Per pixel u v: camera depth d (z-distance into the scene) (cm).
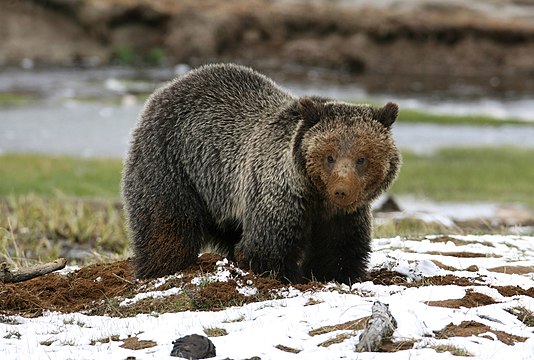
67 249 1973
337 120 1158
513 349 889
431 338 918
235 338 934
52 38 8819
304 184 1169
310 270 1270
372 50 9212
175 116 1298
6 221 2059
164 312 1086
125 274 1317
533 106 7350
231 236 1345
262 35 9269
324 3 9931
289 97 1295
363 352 876
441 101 7419
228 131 1274
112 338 977
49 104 6350
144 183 1288
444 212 2753
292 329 957
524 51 9281
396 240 1523
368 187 1162
